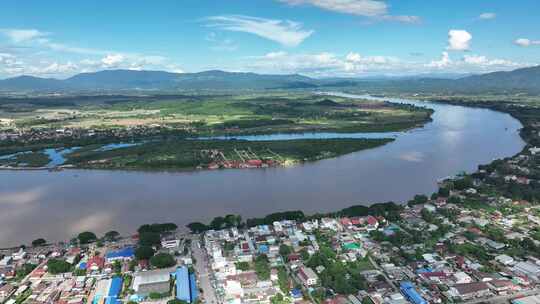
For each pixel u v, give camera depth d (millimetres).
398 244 171500
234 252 166125
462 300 132000
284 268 155250
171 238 180375
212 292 139250
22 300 136625
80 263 160500
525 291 136875
